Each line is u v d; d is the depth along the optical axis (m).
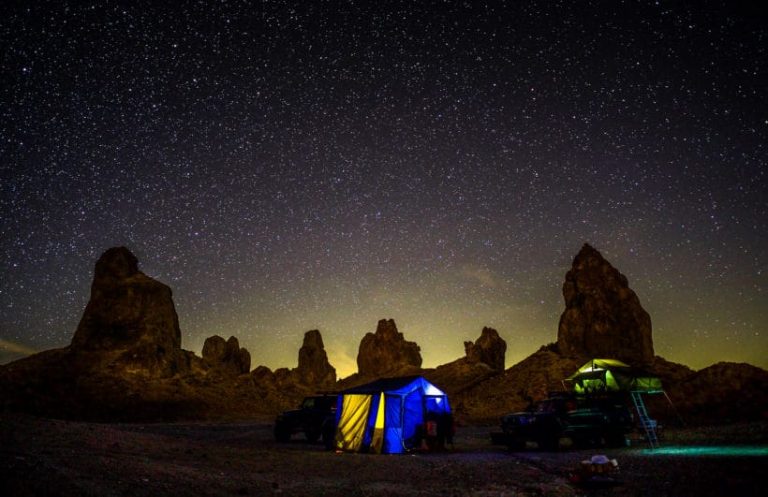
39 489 7.66
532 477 13.10
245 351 93.12
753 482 10.50
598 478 11.57
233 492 10.07
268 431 34.69
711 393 38.41
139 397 56.41
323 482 12.23
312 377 95.38
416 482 12.55
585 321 58.22
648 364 52.66
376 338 95.19
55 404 51.66
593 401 24.02
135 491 8.84
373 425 21.36
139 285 70.12
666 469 13.19
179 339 71.62
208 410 57.31
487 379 64.81
